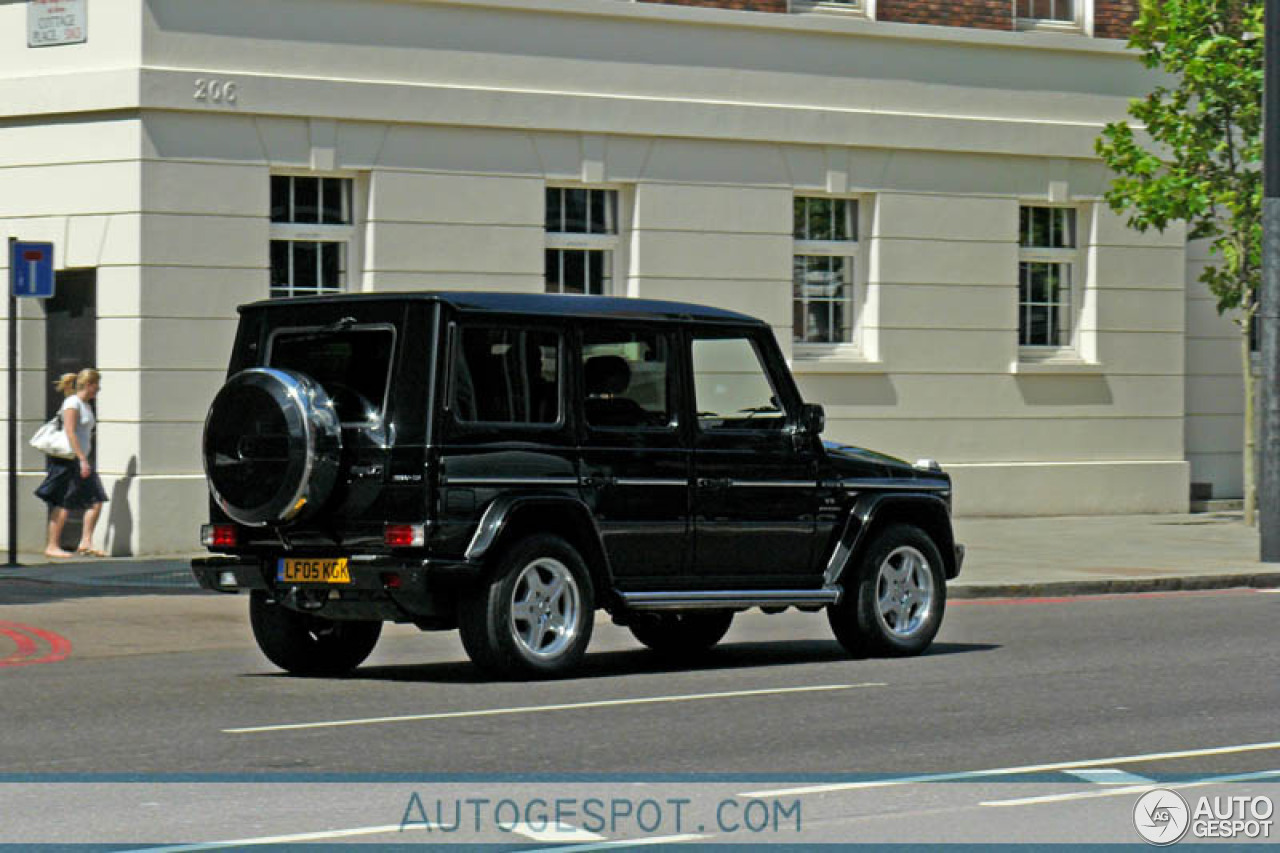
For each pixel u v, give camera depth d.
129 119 37.75
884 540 25.59
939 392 46.22
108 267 38.03
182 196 38.03
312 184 39.72
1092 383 48.25
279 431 22.53
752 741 18.50
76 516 39.28
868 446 45.38
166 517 37.78
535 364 23.05
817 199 45.22
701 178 43.25
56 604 31.02
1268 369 38.12
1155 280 49.00
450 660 25.88
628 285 42.75
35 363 39.50
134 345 37.75
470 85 40.72
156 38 37.88
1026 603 33.31
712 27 43.28
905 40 45.56
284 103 38.81
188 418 38.12
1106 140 47.97
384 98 39.75
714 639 26.69
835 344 45.47
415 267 40.28
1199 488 50.50
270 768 17.06
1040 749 18.11
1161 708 20.73
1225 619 30.48
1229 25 43.53
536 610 22.98
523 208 41.34
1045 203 47.91
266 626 23.94
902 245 45.69
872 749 18.08
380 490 22.38
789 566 25.02
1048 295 48.28
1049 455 47.72
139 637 27.83
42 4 38.84
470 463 22.42
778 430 25.00
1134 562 38.09
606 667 24.80
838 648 27.19
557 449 23.06
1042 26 47.72
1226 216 49.78
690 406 24.25
